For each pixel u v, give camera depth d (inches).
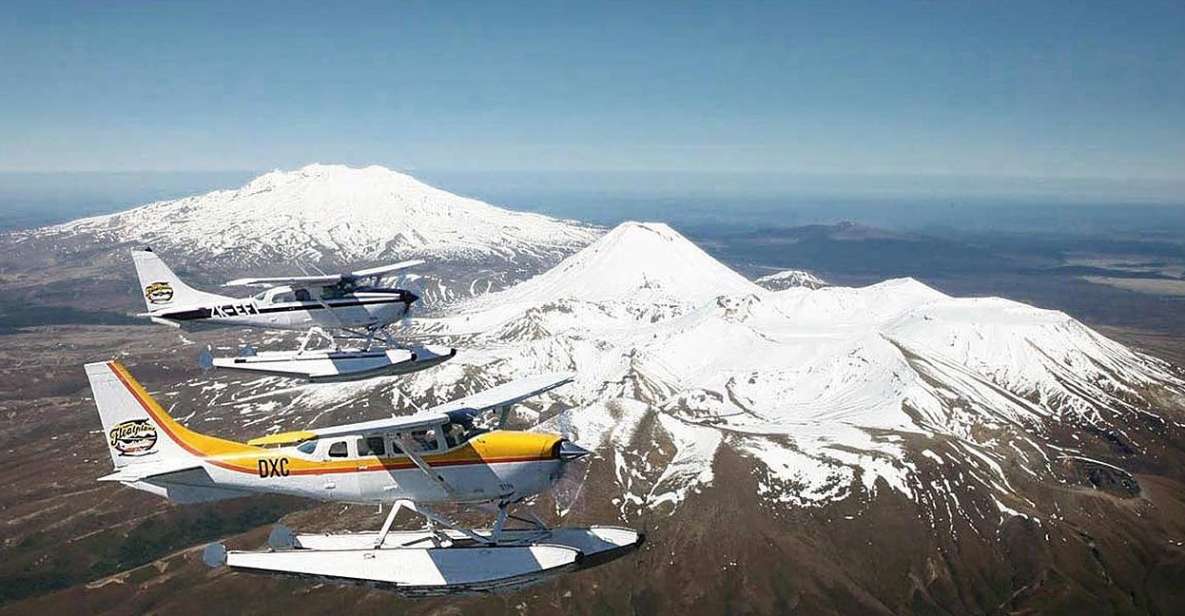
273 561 1284.4
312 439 1212.5
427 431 1291.8
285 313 1969.7
